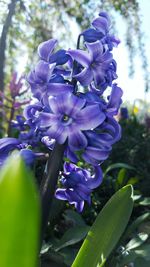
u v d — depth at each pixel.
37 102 0.12
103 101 0.12
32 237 0.05
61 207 0.20
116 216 0.11
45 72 0.11
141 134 0.43
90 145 0.12
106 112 0.12
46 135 0.11
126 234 0.18
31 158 0.12
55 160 0.11
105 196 0.27
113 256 0.16
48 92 0.11
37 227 0.05
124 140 0.39
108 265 0.16
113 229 0.11
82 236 0.16
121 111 0.47
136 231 0.23
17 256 0.05
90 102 0.12
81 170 0.13
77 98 0.11
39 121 0.11
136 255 0.15
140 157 0.38
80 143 0.11
